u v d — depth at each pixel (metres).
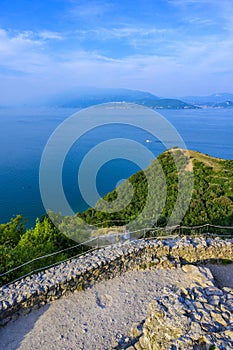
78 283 7.35
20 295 6.57
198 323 5.07
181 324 5.09
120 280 7.84
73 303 6.96
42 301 6.82
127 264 8.19
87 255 8.27
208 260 8.90
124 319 6.44
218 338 4.69
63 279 7.14
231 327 5.07
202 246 8.81
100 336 5.96
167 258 8.52
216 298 5.99
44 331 6.11
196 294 6.17
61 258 9.05
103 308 6.79
